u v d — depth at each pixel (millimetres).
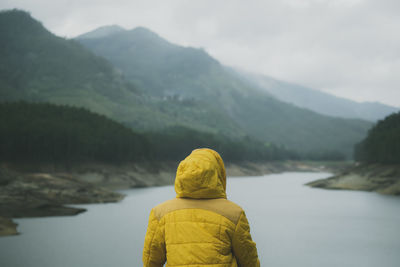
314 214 45469
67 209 42906
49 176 58875
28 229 30969
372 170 93250
